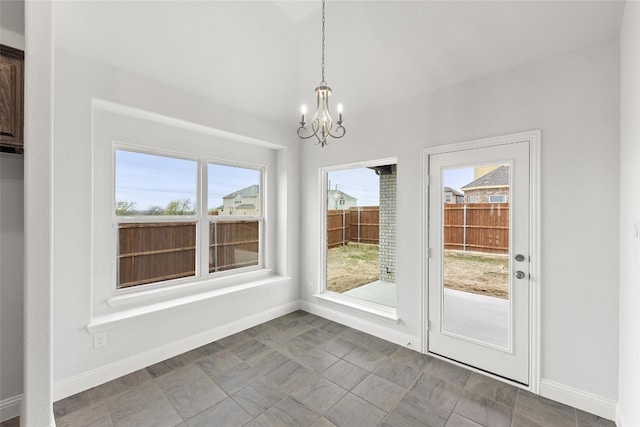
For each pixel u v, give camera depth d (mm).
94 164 2363
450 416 1900
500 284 2334
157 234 2838
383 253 3715
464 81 2502
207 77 2652
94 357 2213
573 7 1746
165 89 2578
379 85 2820
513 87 2242
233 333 3160
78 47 2078
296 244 3924
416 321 2805
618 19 1731
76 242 2127
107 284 2451
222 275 3354
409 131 2859
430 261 2727
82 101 2145
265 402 2039
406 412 1940
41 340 1505
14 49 1685
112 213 2488
